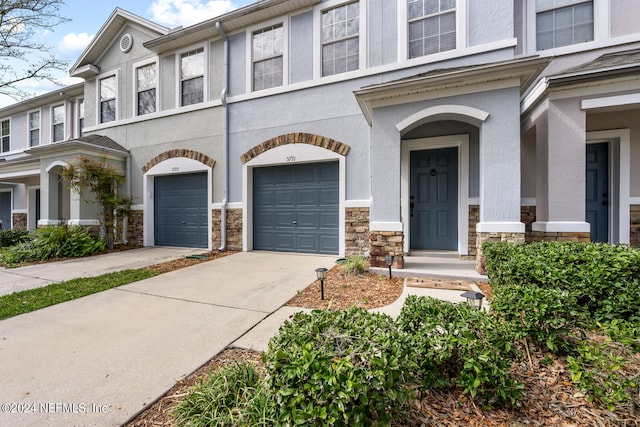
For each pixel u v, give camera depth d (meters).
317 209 7.40
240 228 8.08
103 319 3.44
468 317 2.08
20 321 3.39
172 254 7.85
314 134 7.23
